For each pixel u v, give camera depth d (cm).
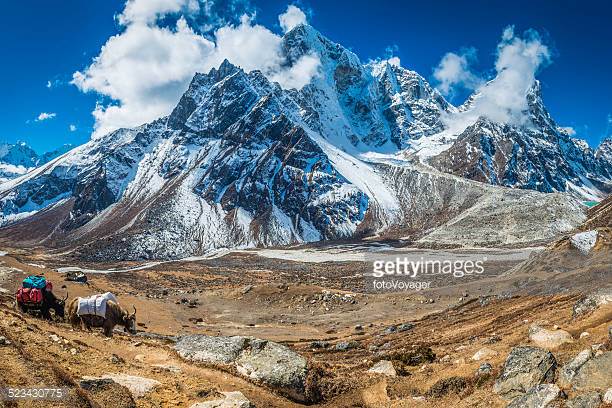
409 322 5197
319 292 7894
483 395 1677
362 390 2078
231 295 8394
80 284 6919
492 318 3581
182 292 9406
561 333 2048
